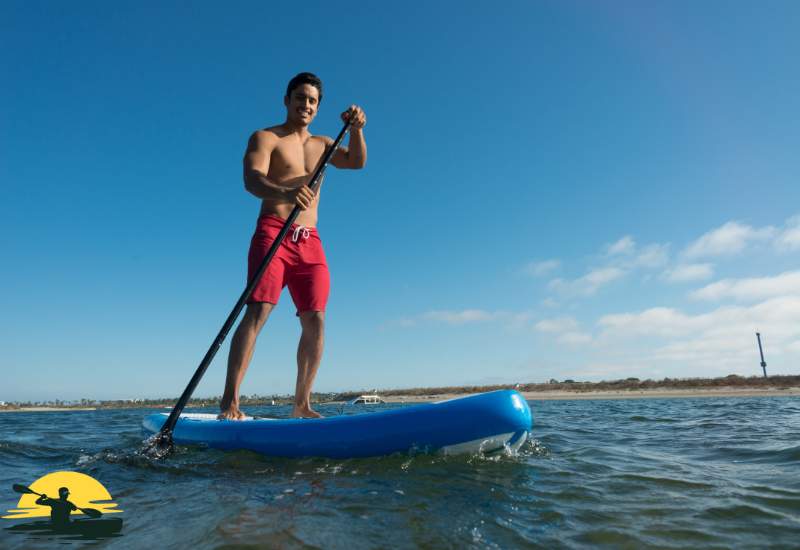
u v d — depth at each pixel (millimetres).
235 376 3045
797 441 3307
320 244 3439
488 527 1383
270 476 2084
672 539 1295
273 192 2941
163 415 3863
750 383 36500
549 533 1341
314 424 2576
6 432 5094
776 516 1495
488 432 2295
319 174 3176
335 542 1235
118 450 3146
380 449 2381
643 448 3225
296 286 3361
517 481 1989
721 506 1619
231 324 2848
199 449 2779
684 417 6715
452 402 2408
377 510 1535
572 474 2166
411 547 1210
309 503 1620
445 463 2295
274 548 1190
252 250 3205
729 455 2828
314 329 3268
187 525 1401
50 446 3523
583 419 6859
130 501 1703
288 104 3445
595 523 1434
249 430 2736
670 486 1935
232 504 1623
